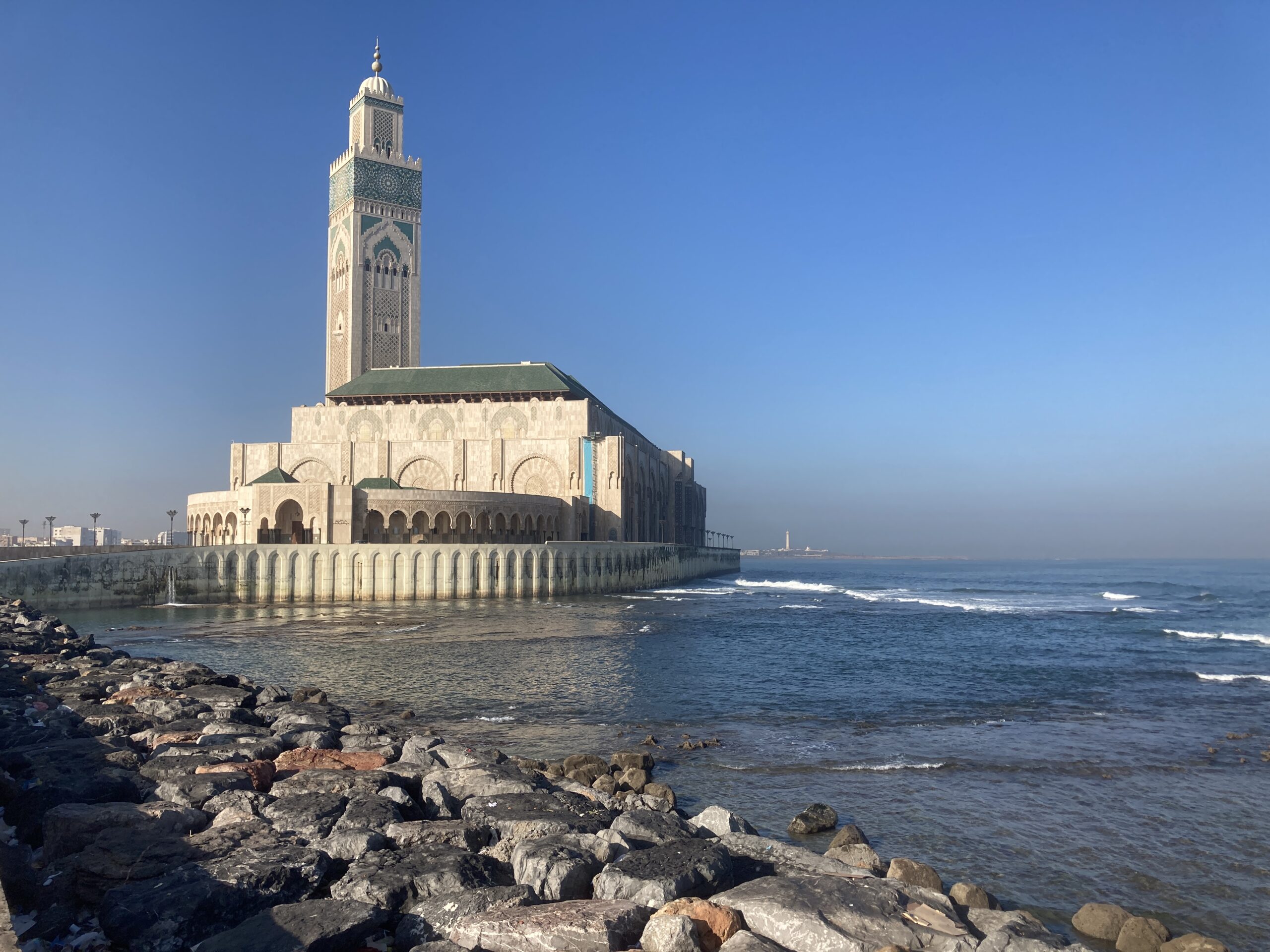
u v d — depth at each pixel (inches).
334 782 582.2
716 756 991.0
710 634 2384.4
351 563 3245.6
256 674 1581.0
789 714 1262.3
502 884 442.6
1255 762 973.8
